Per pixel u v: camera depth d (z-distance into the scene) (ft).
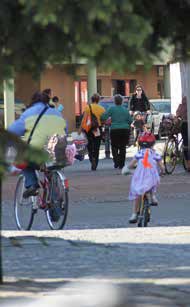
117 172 180.24
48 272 67.77
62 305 54.39
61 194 100.17
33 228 105.09
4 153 41.04
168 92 402.93
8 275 66.28
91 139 186.60
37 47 39.17
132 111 224.12
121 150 189.57
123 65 37.58
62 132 98.17
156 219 110.73
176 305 55.42
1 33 38.63
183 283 63.00
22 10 36.47
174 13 43.88
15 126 95.30
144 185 101.30
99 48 36.60
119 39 36.65
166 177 166.71
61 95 376.89
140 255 76.84
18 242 84.58
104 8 35.22
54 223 101.60
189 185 151.53
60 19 35.78
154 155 102.22
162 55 43.01
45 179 101.50
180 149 179.52
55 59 40.34
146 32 36.58
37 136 95.91
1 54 39.45
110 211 120.98
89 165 203.21
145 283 62.85
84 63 39.42
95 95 188.03
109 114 188.14
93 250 79.61
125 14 36.11
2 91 40.73
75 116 385.09
